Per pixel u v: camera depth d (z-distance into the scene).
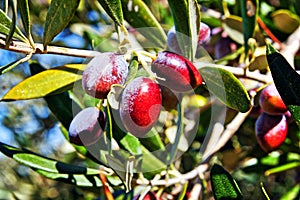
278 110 0.36
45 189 0.91
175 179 0.39
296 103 0.29
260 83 0.40
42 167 0.36
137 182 0.38
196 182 0.40
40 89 0.35
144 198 0.36
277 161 0.50
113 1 0.28
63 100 0.40
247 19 0.39
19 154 0.36
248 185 0.79
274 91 0.36
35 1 0.62
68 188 0.85
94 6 0.55
